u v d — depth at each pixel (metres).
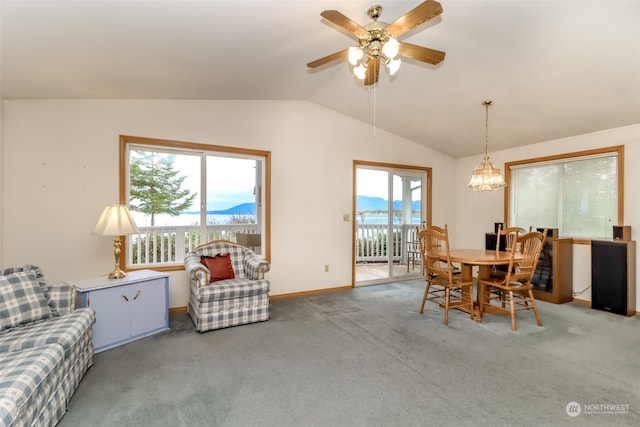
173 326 3.17
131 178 3.65
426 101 3.94
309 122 4.58
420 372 2.23
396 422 1.69
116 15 1.86
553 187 4.52
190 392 1.98
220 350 2.60
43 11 1.72
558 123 3.89
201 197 4.04
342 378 2.15
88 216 3.28
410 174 5.59
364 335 2.93
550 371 2.24
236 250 3.84
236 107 4.09
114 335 2.66
